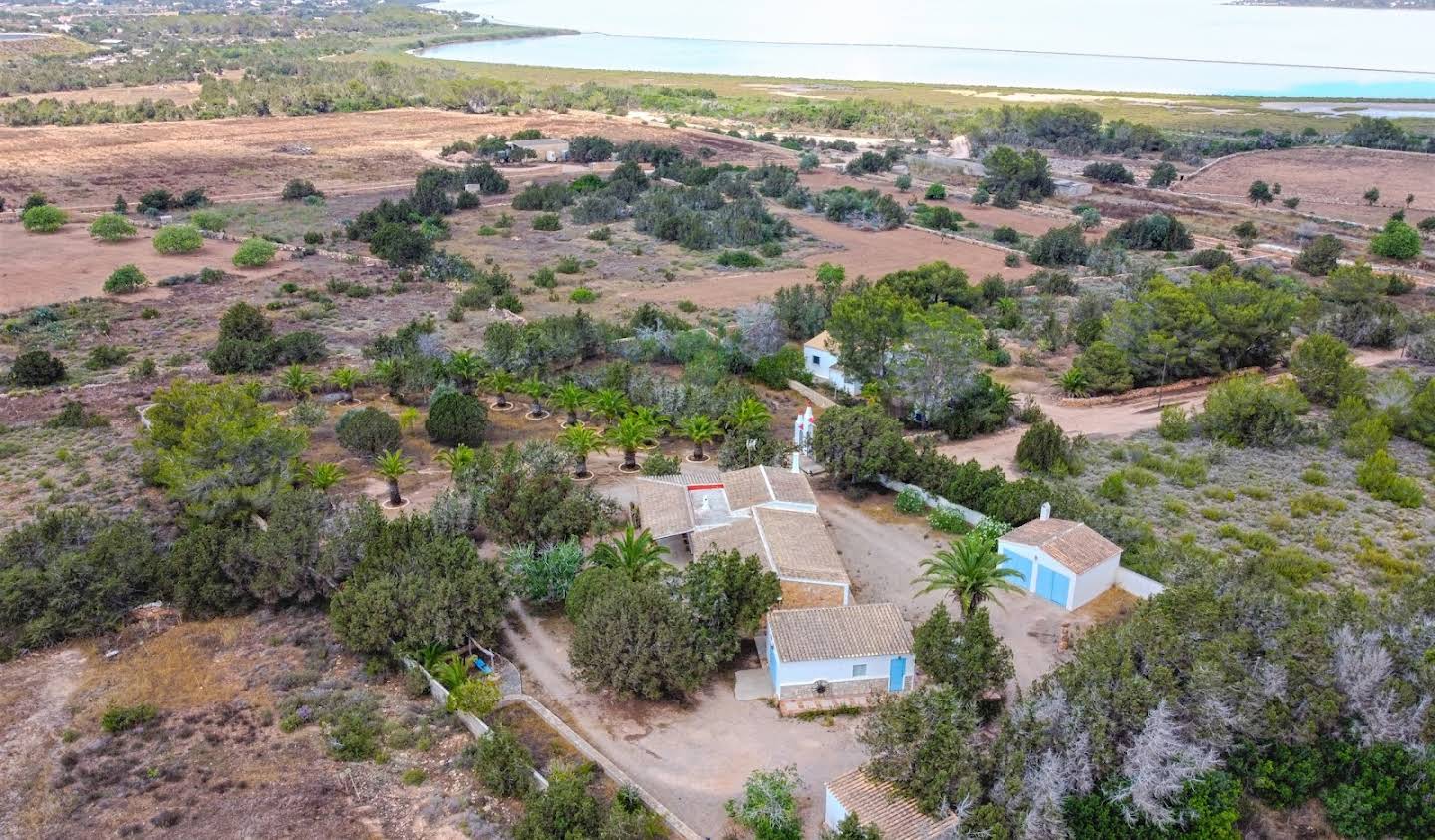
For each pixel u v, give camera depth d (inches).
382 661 1702.8
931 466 2364.7
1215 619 1546.5
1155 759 1314.0
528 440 2706.7
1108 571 1959.9
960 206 6663.4
